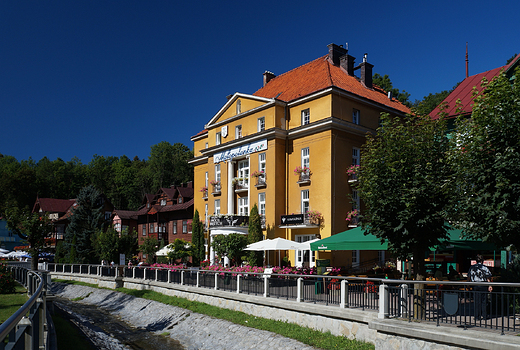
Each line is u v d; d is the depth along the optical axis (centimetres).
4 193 8506
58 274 4053
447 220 1130
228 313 1788
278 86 3641
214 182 3581
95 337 1748
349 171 2777
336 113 2816
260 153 3147
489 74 2348
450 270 1764
